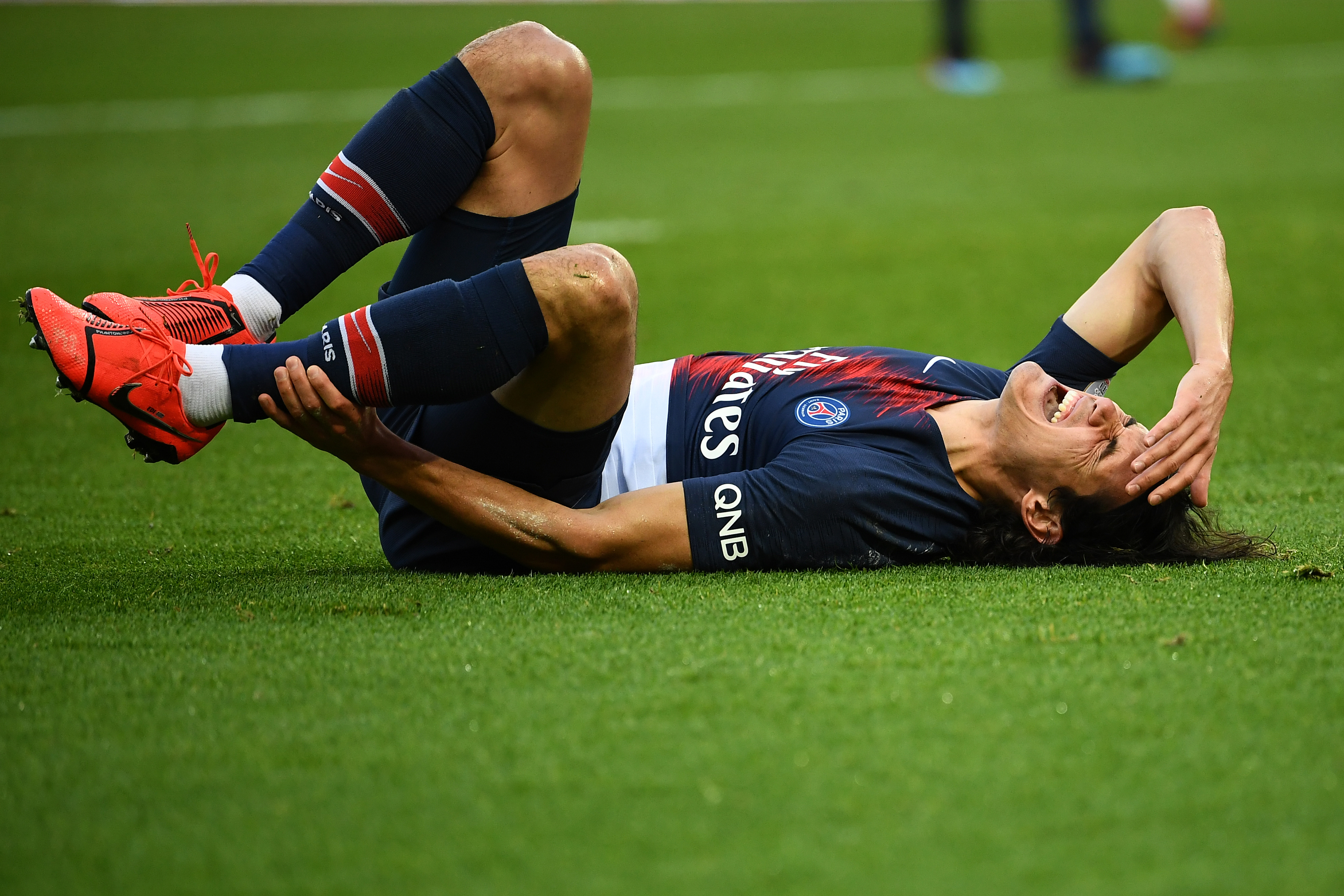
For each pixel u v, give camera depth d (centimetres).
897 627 748
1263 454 1332
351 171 871
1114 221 2859
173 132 4041
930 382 923
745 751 588
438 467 840
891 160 3747
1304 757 577
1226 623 748
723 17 7756
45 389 1678
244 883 496
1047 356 961
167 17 6906
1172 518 903
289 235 881
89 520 1134
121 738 613
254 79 5162
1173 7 6712
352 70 5409
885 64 6019
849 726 612
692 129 4300
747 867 499
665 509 860
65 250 2502
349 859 510
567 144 896
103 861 512
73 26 6525
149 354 773
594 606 793
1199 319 899
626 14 7788
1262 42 6719
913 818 531
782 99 4994
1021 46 6800
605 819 534
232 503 1202
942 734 602
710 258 2562
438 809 544
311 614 791
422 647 725
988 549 893
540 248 913
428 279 911
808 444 876
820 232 2803
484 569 905
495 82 874
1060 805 539
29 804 554
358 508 1187
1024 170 3553
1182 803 540
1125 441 877
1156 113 4544
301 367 788
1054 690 650
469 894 485
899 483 866
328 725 623
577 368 804
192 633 757
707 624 757
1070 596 808
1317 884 484
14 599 841
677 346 1922
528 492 868
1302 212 2858
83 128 4106
